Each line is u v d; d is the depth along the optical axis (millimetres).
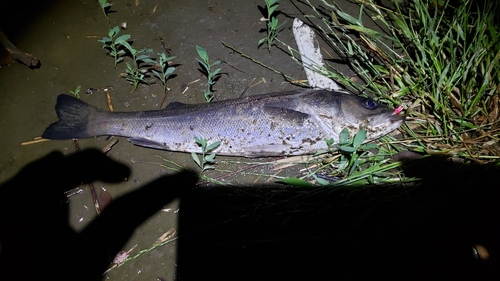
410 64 616
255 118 561
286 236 515
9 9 737
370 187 521
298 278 486
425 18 611
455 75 556
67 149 601
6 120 634
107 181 575
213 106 573
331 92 580
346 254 494
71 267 517
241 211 541
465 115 550
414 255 487
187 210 550
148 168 584
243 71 670
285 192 546
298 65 670
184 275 504
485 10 592
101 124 583
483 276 469
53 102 651
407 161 530
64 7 749
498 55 531
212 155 545
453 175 517
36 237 539
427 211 485
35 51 704
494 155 530
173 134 572
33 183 579
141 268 513
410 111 570
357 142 500
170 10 742
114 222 546
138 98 648
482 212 498
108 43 699
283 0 747
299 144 565
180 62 681
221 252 512
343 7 734
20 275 512
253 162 580
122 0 749
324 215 524
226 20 727
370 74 641
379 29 704
